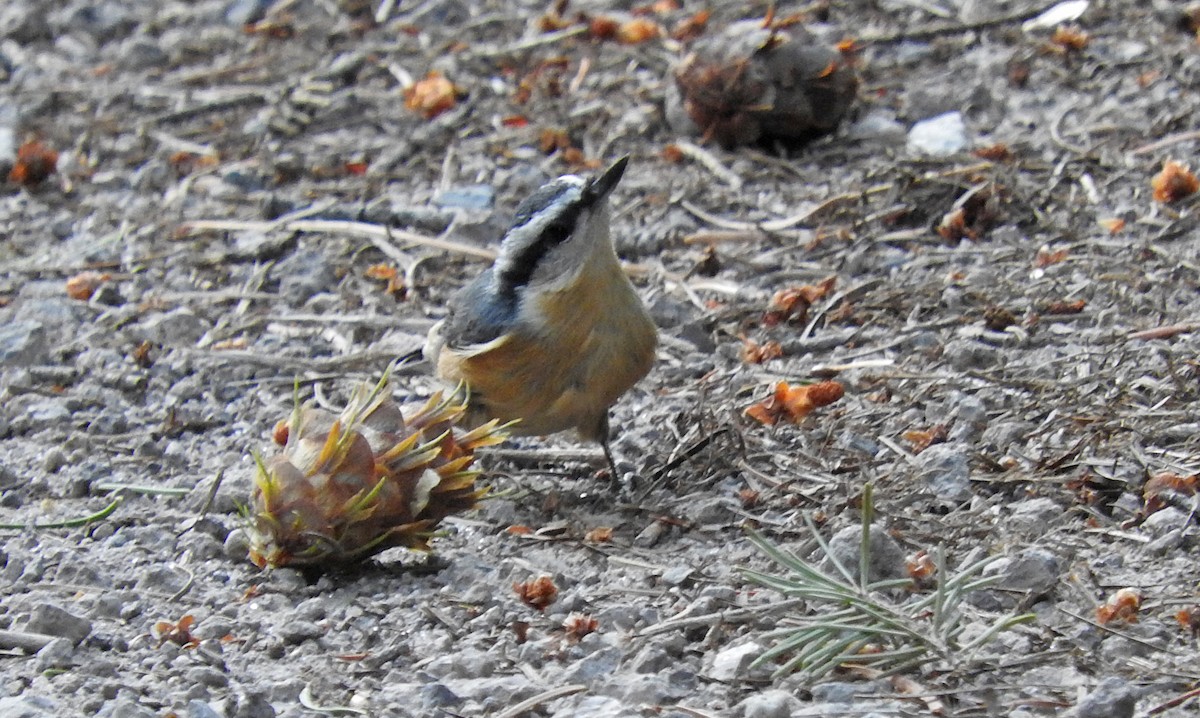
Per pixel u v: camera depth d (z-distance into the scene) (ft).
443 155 53.26
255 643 28.32
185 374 41.63
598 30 58.90
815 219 46.68
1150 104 50.21
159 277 47.42
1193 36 53.83
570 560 31.30
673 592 29.37
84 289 46.50
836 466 33.78
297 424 30.96
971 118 51.24
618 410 38.22
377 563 31.35
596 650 27.17
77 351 43.09
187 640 28.40
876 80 54.19
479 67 58.49
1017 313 40.01
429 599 29.68
